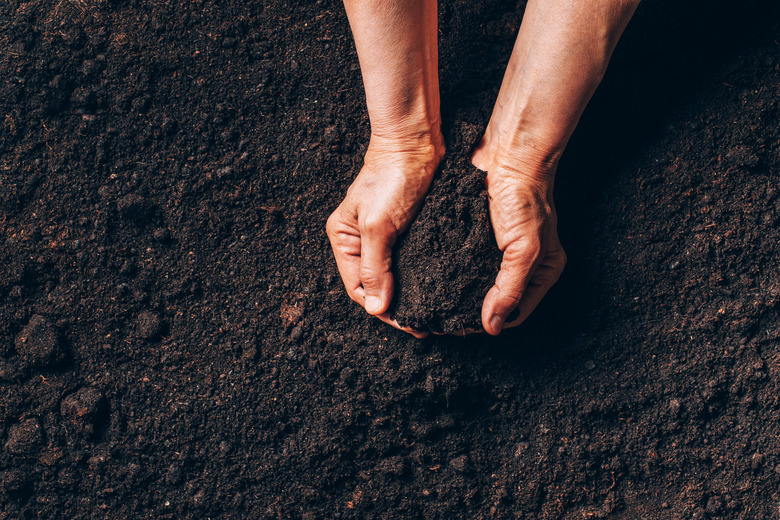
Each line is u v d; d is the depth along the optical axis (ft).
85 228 2.94
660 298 2.87
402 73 2.62
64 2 2.97
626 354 2.87
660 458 2.86
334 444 2.87
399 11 2.56
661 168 2.86
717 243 2.85
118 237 2.94
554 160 2.69
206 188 2.94
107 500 2.90
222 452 2.89
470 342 2.84
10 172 2.94
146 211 2.93
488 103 2.88
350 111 2.93
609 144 2.88
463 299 2.68
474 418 2.89
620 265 2.87
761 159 2.85
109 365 2.93
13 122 2.94
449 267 2.66
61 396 2.91
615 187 2.87
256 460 2.89
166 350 2.92
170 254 2.94
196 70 2.96
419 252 2.68
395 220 2.68
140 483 2.90
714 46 2.87
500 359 2.86
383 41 2.59
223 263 2.93
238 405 2.89
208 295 2.93
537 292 2.77
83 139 2.95
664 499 2.86
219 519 2.90
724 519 2.84
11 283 2.92
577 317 2.88
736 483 2.84
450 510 2.87
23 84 2.93
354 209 2.73
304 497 2.89
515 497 2.87
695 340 2.87
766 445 2.84
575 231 2.88
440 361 2.82
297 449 2.88
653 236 2.86
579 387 2.87
